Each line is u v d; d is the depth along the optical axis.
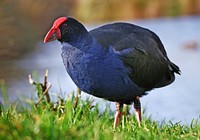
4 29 26.11
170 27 38.53
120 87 11.13
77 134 8.56
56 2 35.75
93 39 10.73
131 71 11.19
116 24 11.66
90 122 10.37
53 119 10.18
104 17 45.28
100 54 10.72
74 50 10.72
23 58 26.31
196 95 18.83
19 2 30.73
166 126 10.62
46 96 12.19
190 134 9.60
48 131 8.45
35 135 8.34
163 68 11.89
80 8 45.06
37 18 32.09
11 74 22.50
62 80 21.44
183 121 14.98
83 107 11.70
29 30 30.20
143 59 11.36
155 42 11.94
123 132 9.59
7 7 26.89
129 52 11.08
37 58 26.59
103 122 10.60
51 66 24.50
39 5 32.25
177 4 45.06
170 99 18.30
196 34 34.53
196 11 45.16
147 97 18.66
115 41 11.02
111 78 10.94
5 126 8.65
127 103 11.70
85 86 11.02
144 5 45.19
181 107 17.05
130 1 45.44
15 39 27.39
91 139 8.49
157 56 11.71
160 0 45.19
